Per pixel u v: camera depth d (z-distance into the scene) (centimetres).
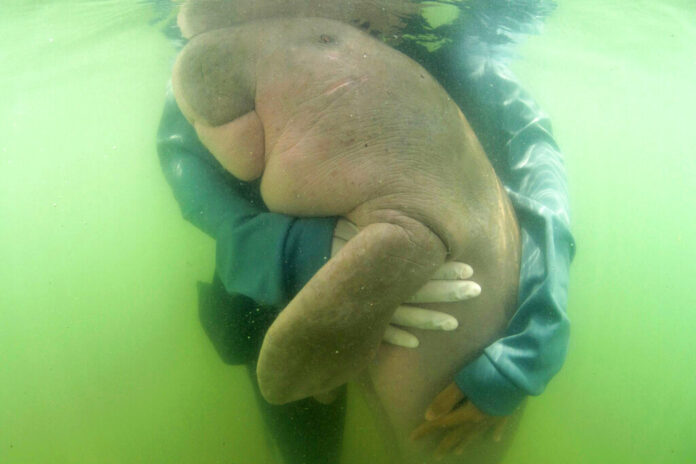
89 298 270
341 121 51
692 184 666
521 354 57
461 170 53
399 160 50
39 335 228
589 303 213
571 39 183
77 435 115
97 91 262
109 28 149
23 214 682
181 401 119
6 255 496
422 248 47
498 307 60
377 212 49
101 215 545
